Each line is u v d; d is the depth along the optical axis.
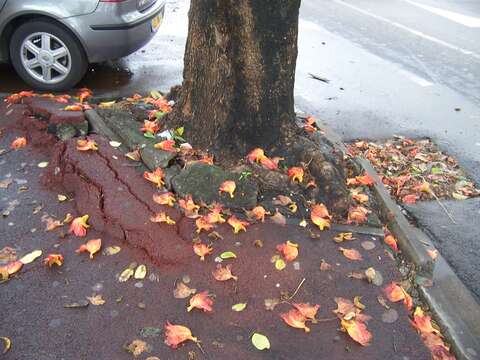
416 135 5.55
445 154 5.20
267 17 3.51
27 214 3.38
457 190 4.53
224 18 3.52
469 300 3.21
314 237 3.35
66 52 5.30
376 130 5.58
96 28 5.19
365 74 7.15
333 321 2.75
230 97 3.73
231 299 2.83
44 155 4.02
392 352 2.61
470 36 9.25
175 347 2.52
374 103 6.25
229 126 3.80
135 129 4.18
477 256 3.69
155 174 3.63
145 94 5.63
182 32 7.88
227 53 3.62
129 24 5.35
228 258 3.10
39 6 5.07
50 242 3.15
